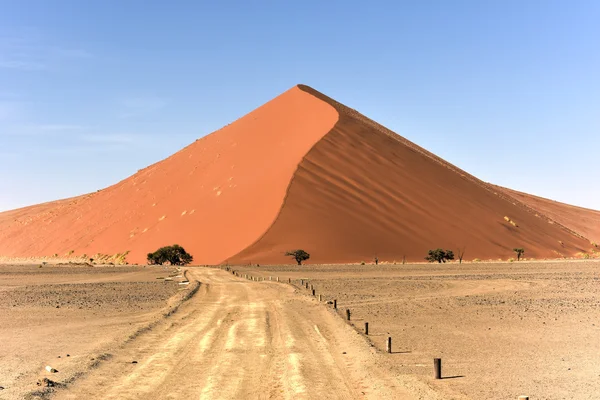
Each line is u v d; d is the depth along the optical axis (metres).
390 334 23.84
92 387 14.70
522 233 134.62
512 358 18.81
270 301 35.53
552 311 31.34
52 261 126.69
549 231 145.88
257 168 129.88
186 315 28.81
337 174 122.19
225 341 21.17
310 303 34.09
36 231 162.25
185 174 144.88
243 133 153.25
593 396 14.08
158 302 36.34
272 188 116.62
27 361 18.20
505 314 30.25
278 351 19.27
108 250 124.19
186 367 16.86
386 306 34.38
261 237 103.06
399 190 125.25
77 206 167.00
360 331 24.06
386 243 108.19
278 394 13.93
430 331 24.62
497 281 55.47
